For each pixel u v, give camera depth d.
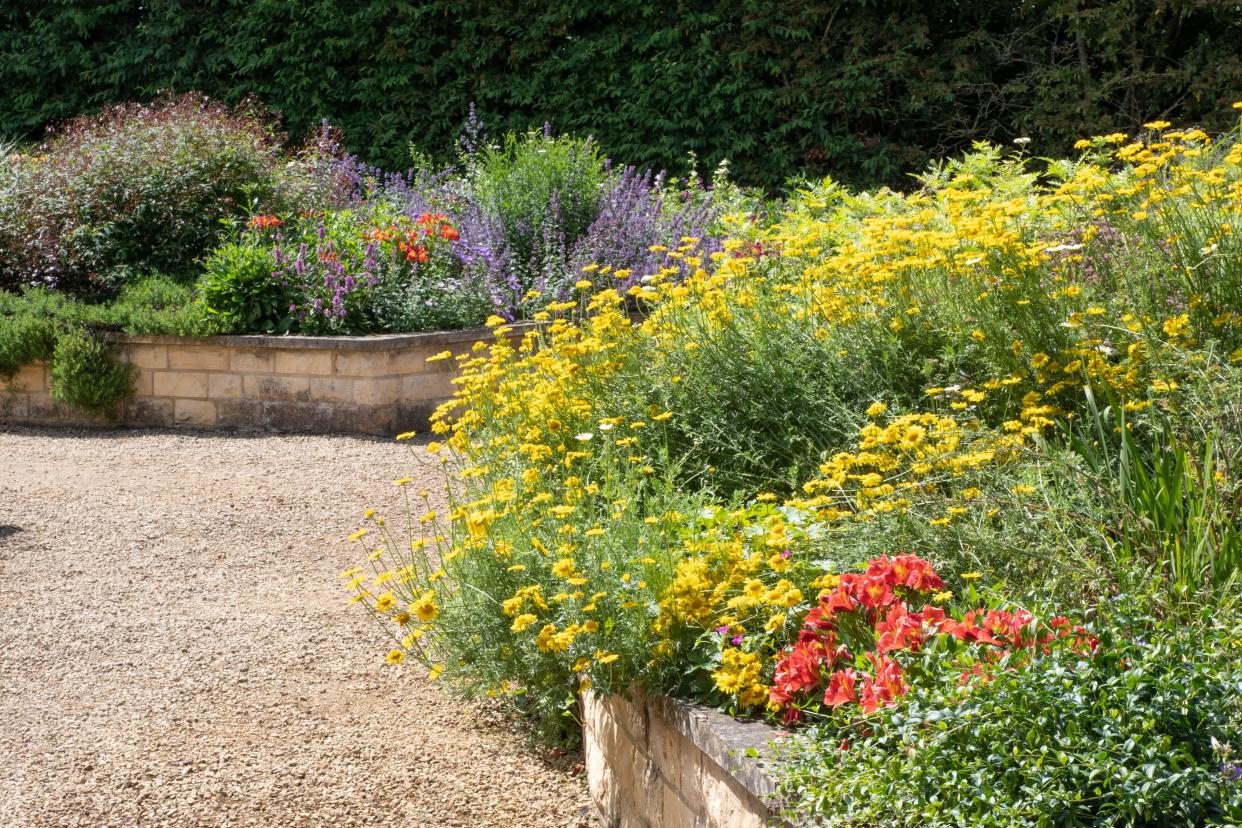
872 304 4.09
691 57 13.01
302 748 3.53
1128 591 2.40
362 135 14.02
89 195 9.75
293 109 14.02
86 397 8.45
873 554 2.89
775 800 2.20
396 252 9.08
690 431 3.85
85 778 3.34
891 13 13.01
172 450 7.80
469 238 9.27
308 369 8.31
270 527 5.91
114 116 12.66
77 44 14.51
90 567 5.28
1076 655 2.09
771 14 12.80
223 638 4.39
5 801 3.22
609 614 2.89
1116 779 1.81
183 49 14.49
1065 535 2.73
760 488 3.68
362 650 4.27
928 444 3.19
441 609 3.27
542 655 3.06
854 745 2.15
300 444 7.91
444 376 8.52
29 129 14.88
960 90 13.44
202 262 9.51
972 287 3.98
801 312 4.23
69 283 9.62
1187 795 1.78
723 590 2.77
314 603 4.78
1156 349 3.53
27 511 6.21
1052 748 1.90
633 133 13.08
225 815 3.15
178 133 10.25
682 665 2.79
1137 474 2.81
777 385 3.89
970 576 2.63
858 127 13.23
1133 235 4.10
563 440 4.03
